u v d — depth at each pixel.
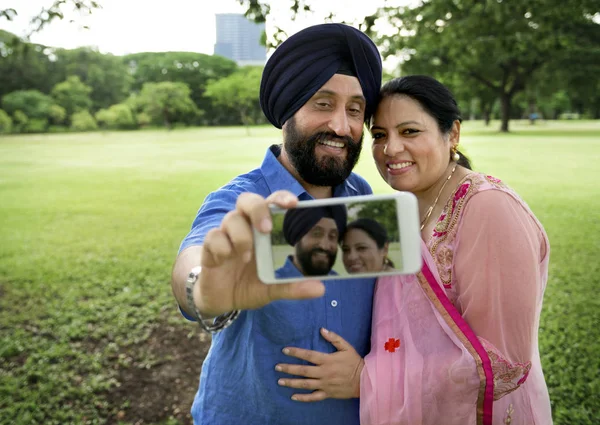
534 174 16.44
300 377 1.86
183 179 18.48
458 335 1.76
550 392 4.28
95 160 26.25
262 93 2.02
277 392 1.87
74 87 60.09
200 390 2.06
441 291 1.82
